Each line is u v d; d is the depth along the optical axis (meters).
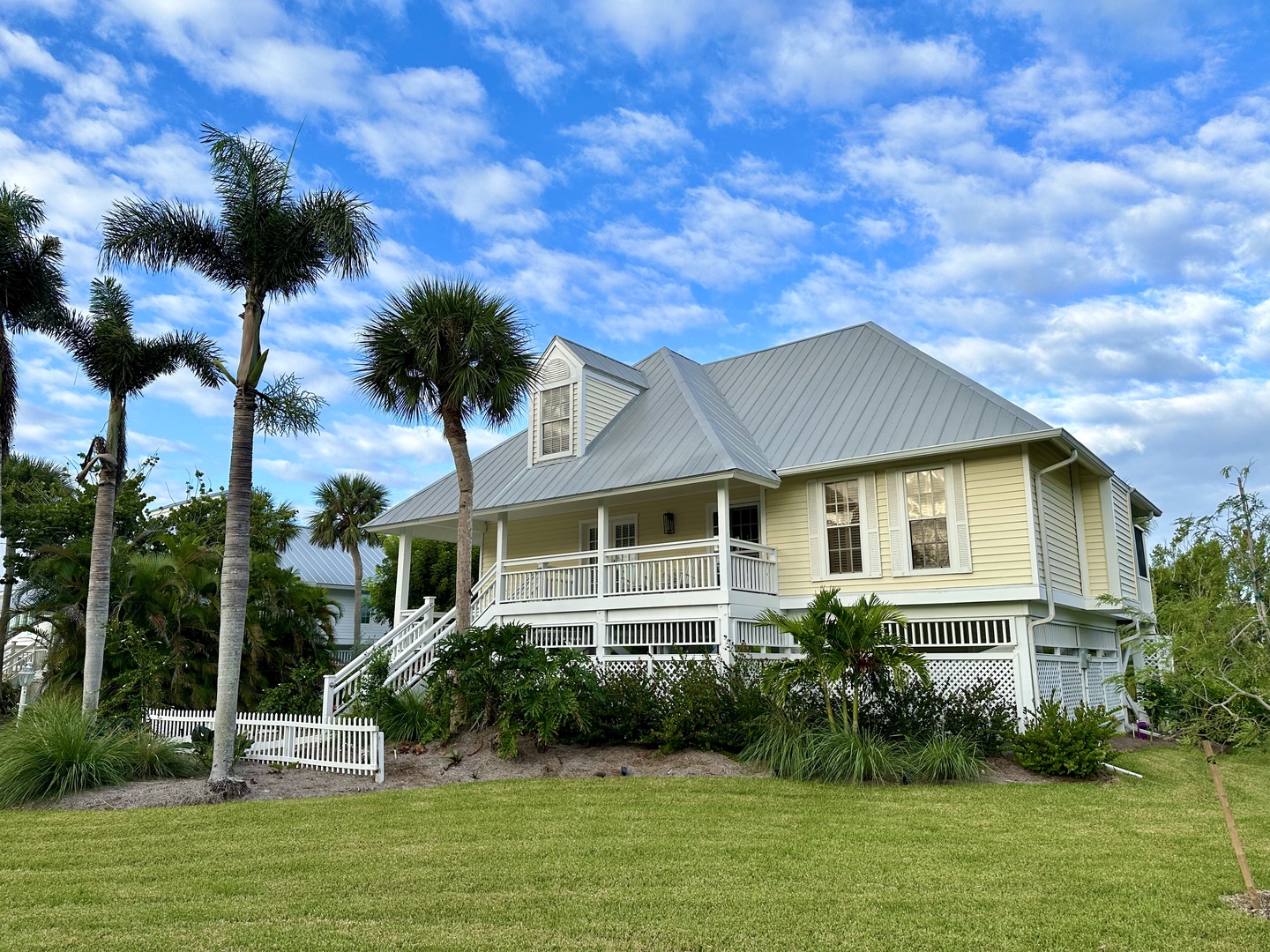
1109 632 20.47
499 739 13.39
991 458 15.71
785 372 21.36
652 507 20.58
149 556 19.95
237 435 12.13
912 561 16.25
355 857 7.60
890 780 11.69
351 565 40.94
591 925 5.70
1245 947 5.34
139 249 12.27
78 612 19.23
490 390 15.95
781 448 18.19
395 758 13.81
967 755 12.14
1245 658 7.45
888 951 5.24
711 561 16.42
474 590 21.62
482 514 20.20
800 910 6.03
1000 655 15.12
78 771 11.38
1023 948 5.29
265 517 28.03
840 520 17.28
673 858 7.51
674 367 22.41
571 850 7.81
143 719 15.21
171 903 6.24
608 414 21.36
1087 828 8.84
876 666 12.62
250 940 5.39
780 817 9.34
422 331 15.05
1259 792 11.63
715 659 15.15
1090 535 18.55
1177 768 13.74
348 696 16.80
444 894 6.42
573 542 21.92
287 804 10.49
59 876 7.04
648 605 16.97
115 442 16.16
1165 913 5.96
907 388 18.09
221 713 11.38
